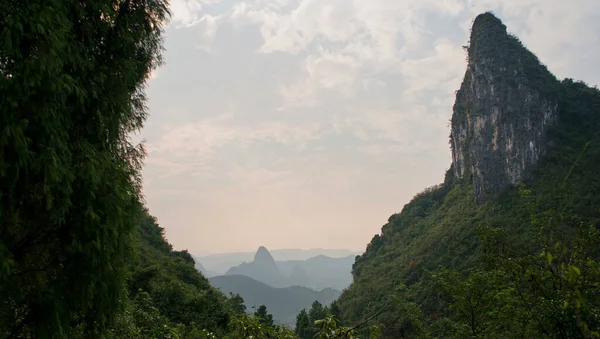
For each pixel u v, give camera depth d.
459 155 73.88
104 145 4.57
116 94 4.65
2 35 3.24
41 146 3.49
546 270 5.23
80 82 4.13
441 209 70.81
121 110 4.73
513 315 6.07
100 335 4.31
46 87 3.50
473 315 7.63
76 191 3.91
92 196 3.95
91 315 4.20
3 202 3.38
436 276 8.70
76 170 3.87
